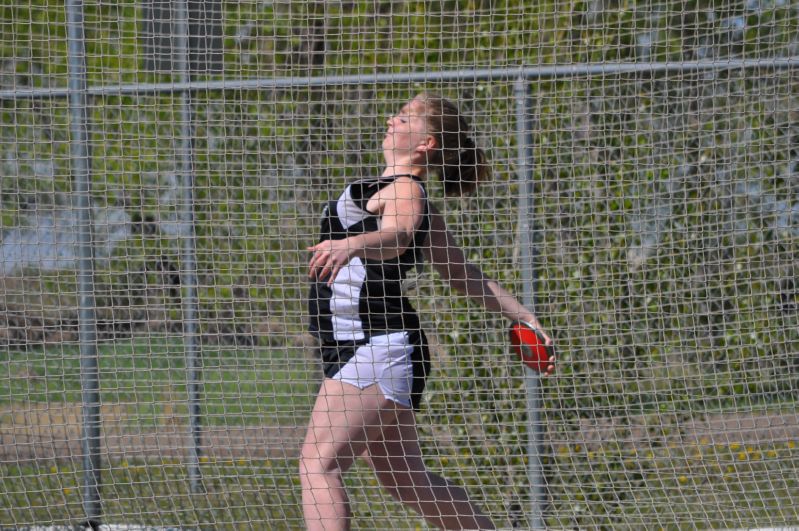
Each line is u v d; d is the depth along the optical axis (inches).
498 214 655.1
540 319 657.0
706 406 626.8
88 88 600.7
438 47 702.5
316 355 669.3
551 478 651.5
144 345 614.9
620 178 649.6
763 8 629.3
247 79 617.9
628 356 654.5
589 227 614.5
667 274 649.0
